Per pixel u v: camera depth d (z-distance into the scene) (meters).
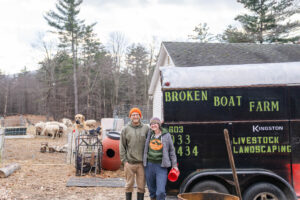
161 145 4.86
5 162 10.43
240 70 5.25
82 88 51.75
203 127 5.16
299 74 5.20
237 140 5.12
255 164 5.10
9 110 68.38
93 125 19.03
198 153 5.12
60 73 49.00
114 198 6.56
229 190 5.05
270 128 5.14
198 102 5.19
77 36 44.12
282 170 5.09
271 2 29.78
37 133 21.00
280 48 15.79
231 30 33.16
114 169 9.53
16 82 70.44
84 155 9.09
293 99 5.17
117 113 26.36
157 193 4.73
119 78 52.88
